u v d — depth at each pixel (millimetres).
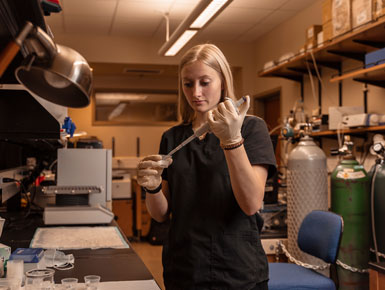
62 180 2584
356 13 2861
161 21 4754
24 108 1809
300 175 2646
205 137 1225
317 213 2266
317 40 3580
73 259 1521
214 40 5594
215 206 1148
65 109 2625
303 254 2582
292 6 4277
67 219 2291
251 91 5707
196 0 4078
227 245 1135
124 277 1340
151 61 5449
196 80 1161
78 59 816
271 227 2830
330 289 2027
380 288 1736
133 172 6250
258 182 1076
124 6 4262
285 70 4113
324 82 3947
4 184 2193
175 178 1217
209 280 1131
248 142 1178
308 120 3682
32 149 3502
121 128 6449
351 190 2594
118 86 6512
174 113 6645
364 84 3338
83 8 4316
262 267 1178
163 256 1257
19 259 1351
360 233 2602
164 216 1311
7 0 857
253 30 5141
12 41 694
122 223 5301
